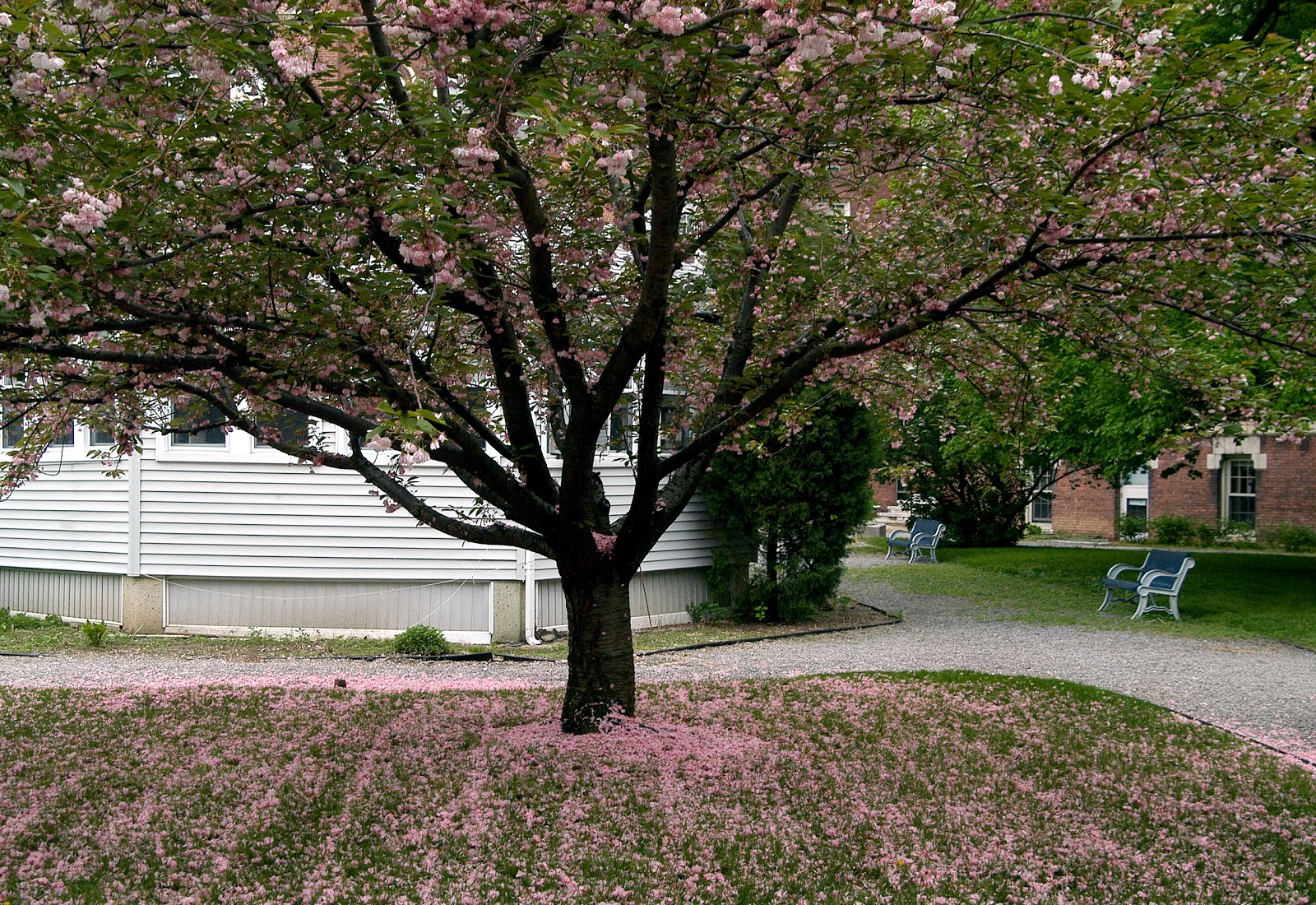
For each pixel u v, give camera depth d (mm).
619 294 6043
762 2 3551
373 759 5828
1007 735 6605
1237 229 4734
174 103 4168
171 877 4016
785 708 7383
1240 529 23422
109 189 3814
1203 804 5172
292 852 4328
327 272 5129
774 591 12578
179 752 6020
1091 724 6961
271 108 4512
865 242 6941
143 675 9094
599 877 4062
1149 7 4375
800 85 4668
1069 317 5855
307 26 4012
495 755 5781
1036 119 4766
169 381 5520
